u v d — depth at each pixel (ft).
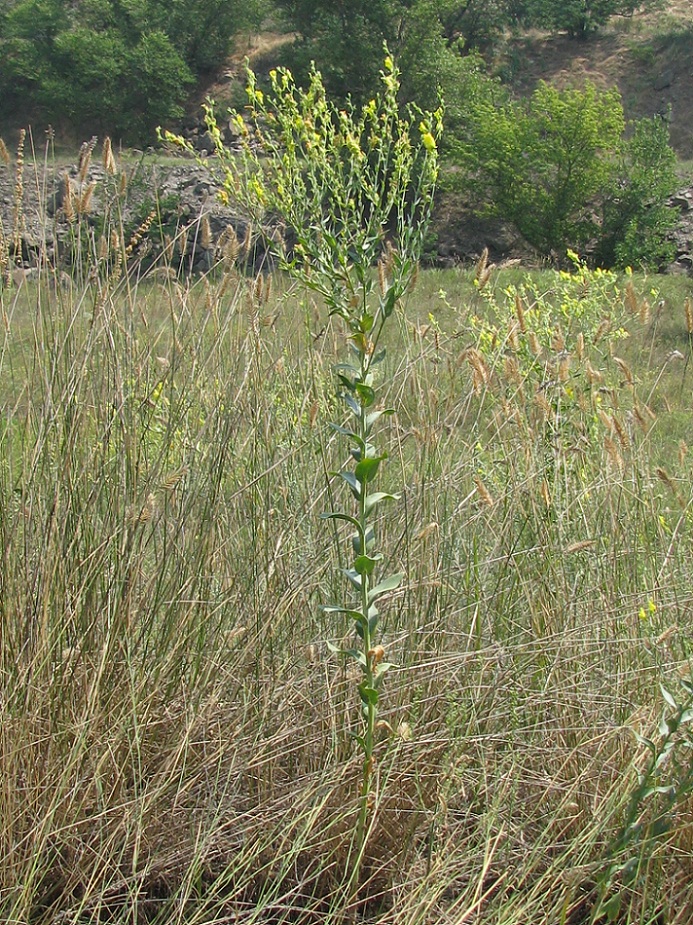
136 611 9.34
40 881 8.33
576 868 8.36
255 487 10.21
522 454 11.30
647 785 8.25
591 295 15.07
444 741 9.38
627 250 66.28
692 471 12.46
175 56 108.78
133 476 9.63
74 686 9.16
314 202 8.32
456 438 11.46
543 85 70.59
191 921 7.91
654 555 10.69
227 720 9.63
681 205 73.72
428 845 9.30
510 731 9.66
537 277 39.68
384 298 8.75
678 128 102.63
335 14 94.43
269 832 8.82
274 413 10.92
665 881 8.61
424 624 10.17
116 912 8.50
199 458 10.07
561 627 10.42
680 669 9.75
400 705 9.66
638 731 9.05
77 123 110.42
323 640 10.02
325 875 9.04
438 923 8.27
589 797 9.42
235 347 10.69
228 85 113.80
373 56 88.69
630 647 9.98
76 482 9.41
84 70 108.27
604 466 11.79
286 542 10.25
